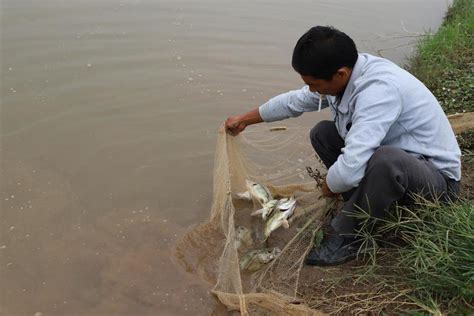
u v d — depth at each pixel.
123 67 5.87
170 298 3.14
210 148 4.62
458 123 4.21
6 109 5.00
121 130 4.82
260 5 7.78
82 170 4.27
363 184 2.83
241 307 2.72
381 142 2.91
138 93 5.41
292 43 6.57
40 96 5.25
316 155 4.20
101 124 4.89
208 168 4.36
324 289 3.02
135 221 3.76
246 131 4.58
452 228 2.84
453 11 7.95
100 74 5.71
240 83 5.67
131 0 7.75
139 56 6.12
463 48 6.20
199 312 3.05
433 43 6.23
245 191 3.79
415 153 2.86
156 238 3.61
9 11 7.06
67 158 4.40
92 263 3.40
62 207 3.86
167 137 4.75
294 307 2.70
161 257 3.45
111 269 3.35
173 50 6.29
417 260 2.78
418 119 2.80
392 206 3.01
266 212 3.48
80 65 5.86
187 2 7.77
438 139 2.85
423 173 2.78
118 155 4.48
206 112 5.14
